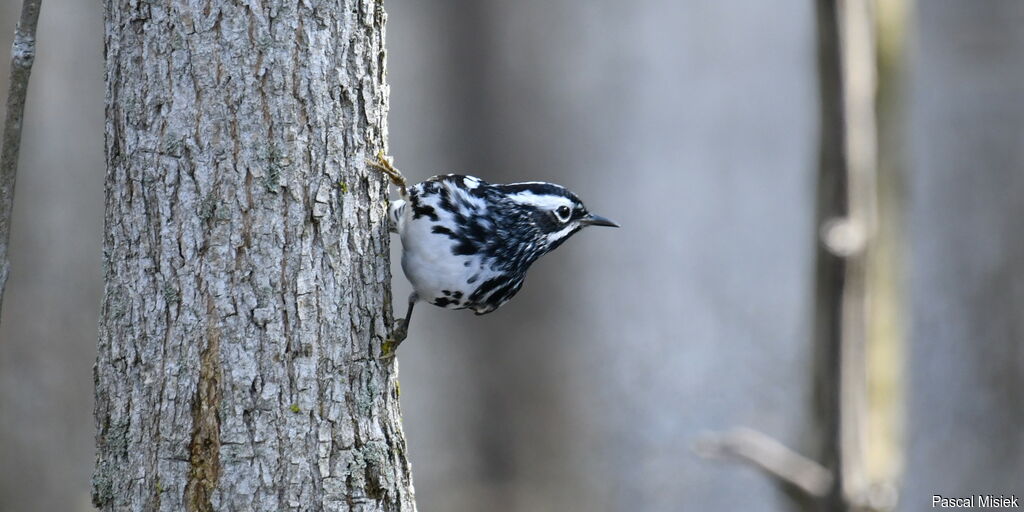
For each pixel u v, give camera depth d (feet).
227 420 21.91
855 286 32.99
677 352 79.56
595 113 93.86
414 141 91.76
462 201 27.96
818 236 33.09
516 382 82.02
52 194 51.90
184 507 21.91
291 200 22.34
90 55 56.59
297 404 22.29
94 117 55.62
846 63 32.07
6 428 47.44
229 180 22.04
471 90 90.43
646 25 96.53
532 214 29.17
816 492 33.76
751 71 96.94
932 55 47.34
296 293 22.34
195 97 21.99
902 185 34.83
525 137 91.25
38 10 22.06
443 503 74.95
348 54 23.11
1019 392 44.93
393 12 91.76
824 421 33.68
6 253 22.41
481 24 90.43
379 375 23.63
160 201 22.09
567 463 77.05
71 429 48.80
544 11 91.56
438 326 83.35
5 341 48.19
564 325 84.23
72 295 50.49
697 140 94.73
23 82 22.12
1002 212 45.57
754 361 77.61
